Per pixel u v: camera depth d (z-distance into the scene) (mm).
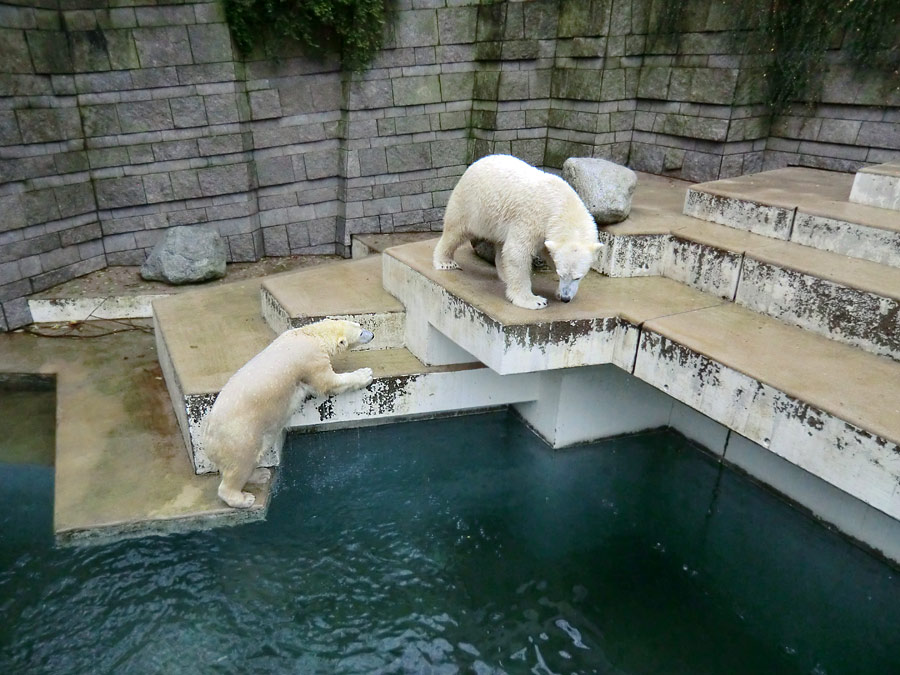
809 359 2857
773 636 2971
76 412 4105
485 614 2965
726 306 3543
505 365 3139
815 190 4375
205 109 5621
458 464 4105
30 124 4980
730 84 5320
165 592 2939
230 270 6094
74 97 5270
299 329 3473
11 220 5016
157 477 3486
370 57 5980
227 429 3039
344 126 6199
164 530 3211
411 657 2717
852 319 2998
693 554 3486
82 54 5176
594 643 2852
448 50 6277
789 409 2531
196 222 5984
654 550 3494
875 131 4941
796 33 5246
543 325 3131
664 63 5840
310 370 3361
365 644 2766
